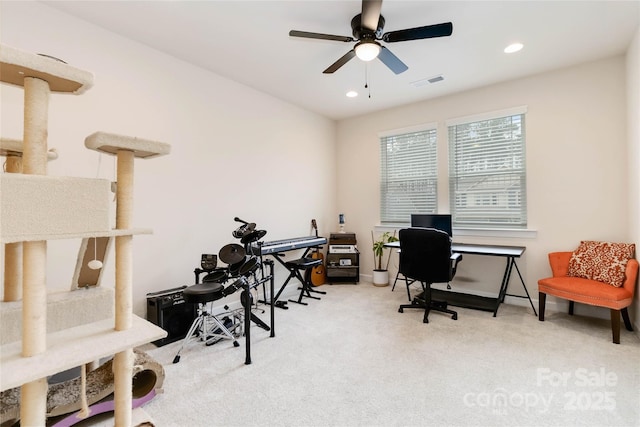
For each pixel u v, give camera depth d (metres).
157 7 2.23
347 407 1.73
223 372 2.11
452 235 3.79
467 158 3.93
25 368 0.82
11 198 0.79
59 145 2.26
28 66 0.81
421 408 1.72
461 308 3.46
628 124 2.86
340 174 5.16
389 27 2.50
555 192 3.34
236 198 3.56
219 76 3.37
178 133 3.00
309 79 3.51
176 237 2.98
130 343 1.01
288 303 3.71
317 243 4.09
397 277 4.34
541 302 3.03
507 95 3.59
